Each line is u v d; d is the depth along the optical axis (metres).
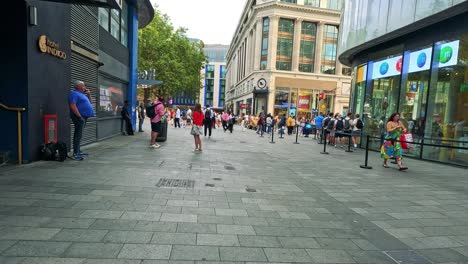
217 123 30.11
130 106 16.44
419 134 11.59
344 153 12.91
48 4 6.91
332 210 4.82
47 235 3.17
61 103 7.75
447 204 5.47
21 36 6.19
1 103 6.25
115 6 6.09
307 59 46.22
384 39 13.10
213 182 6.07
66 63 7.96
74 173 5.88
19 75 6.27
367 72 15.31
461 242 3.79
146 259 2.83
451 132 10.51
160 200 4.61
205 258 2.94
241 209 4.51
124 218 3.79
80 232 3.30
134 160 7.77
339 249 3.39
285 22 45.25
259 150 12.40
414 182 7.27
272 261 2.99
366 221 4.40
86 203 4.22
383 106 13.97
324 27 46.09
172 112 32.41
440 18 10.33
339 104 46.09
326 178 7.36
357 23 14.57
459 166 10.00
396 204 5.36
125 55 15.52
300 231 3.84
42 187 4.84
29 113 6.39
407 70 12.47
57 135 7.52
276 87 44.56
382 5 12.54
